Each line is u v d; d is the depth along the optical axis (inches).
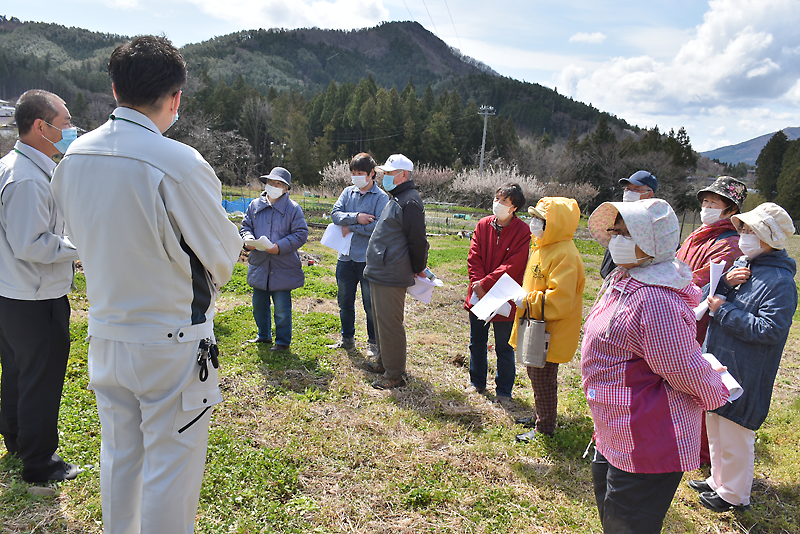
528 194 1555.1
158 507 72.0
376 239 174.4
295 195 1535.4
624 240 81.4
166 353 71.2
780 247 119.9
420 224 169.2
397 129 2847.0
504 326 174.9
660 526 82.9
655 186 186.9
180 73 74.5
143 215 67.3
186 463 75.4
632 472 80.6
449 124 2876.5
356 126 2952.8
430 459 134.5
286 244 194.9
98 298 71.2
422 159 2647.6
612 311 83.3
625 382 81.7
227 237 77.0
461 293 357.4
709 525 119.0
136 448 76.1
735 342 121.6
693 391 78.0
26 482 110.3
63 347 109.8
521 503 119.7
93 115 2046.0
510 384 181.8
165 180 68.5
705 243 147.6
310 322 253.3
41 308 105.2
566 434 153.1
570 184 1829.5
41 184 102.2
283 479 120.2
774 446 158.6
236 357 194.9
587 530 110.9
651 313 77.6
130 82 70.2
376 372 197.2
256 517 107.1
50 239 101.8
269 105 2714.1
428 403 171.0
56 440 112.1
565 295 138.3
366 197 218.2
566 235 142.9
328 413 157.5
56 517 101.5
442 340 244.5
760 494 132.4
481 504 117.6
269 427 144.9
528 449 144.4
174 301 72.2
